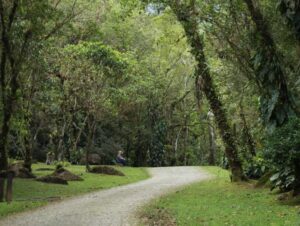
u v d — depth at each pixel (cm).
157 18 2153
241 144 2131
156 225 1124
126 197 1723
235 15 1594
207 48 1944
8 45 1666
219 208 1291
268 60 1432
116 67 2866
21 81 2017
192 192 1802
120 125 4625
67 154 3897
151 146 4803
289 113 1390
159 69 4444
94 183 2248
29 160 2495
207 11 1634
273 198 1400
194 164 5516
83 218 1259
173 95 4791
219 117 2127
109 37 3747
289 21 1394
